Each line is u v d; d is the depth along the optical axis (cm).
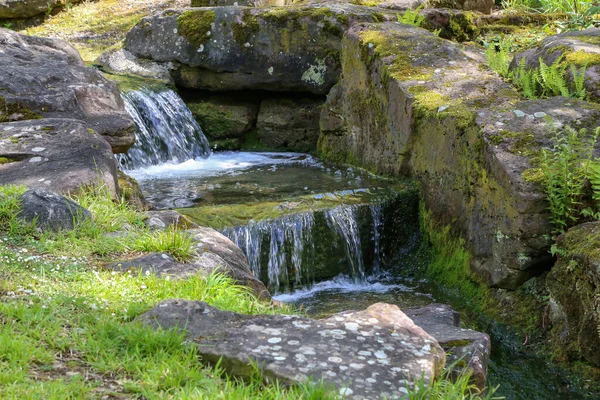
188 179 902
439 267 746
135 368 320
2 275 415
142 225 535
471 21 1141
